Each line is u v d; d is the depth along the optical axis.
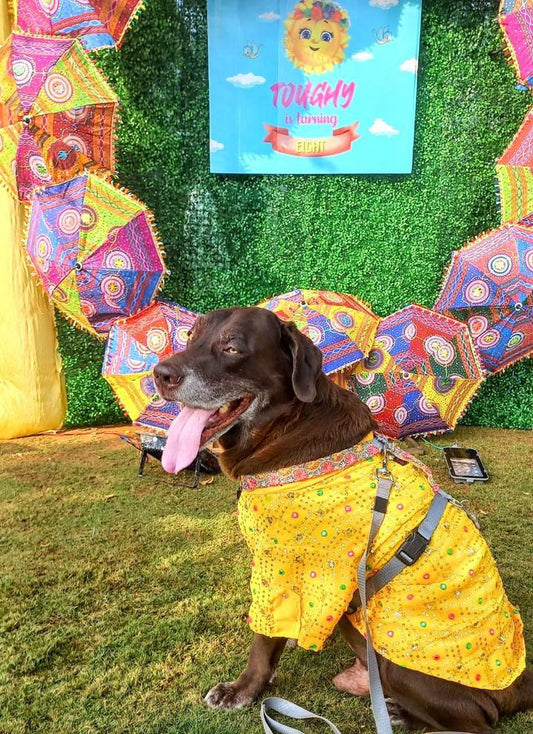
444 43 4.87
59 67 4.06
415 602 1.89
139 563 3.14
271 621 2.03
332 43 4.76
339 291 5.42
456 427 5.48
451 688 1.88
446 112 5.01
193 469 4.37
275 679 2.36
